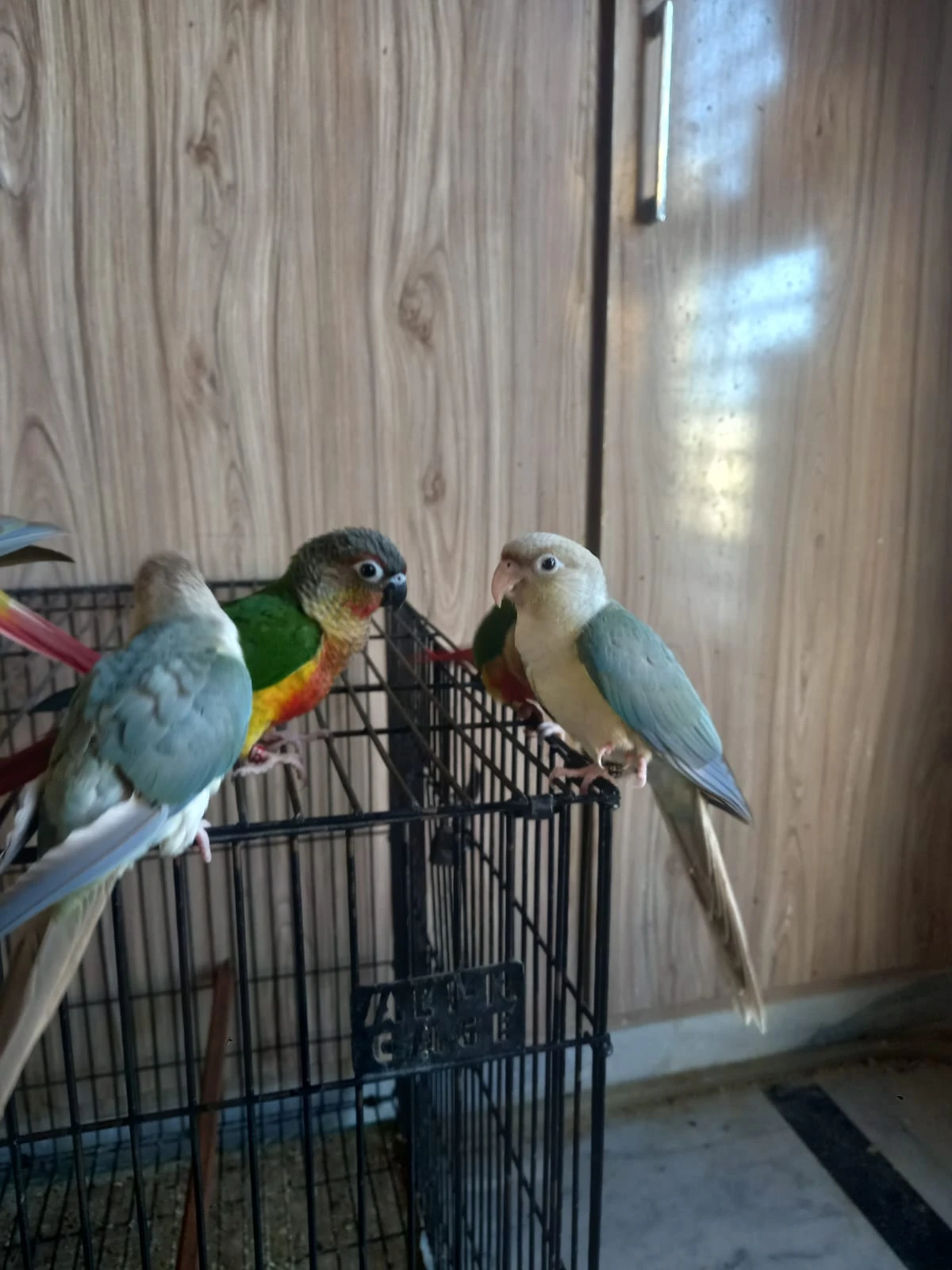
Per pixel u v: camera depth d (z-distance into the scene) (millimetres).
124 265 1278
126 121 1237
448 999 831
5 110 1200
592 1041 914
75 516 1341
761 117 1415
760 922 1775
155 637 824
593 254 1424
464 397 1429
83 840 698
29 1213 1439
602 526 1503
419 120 1321
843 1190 1535
